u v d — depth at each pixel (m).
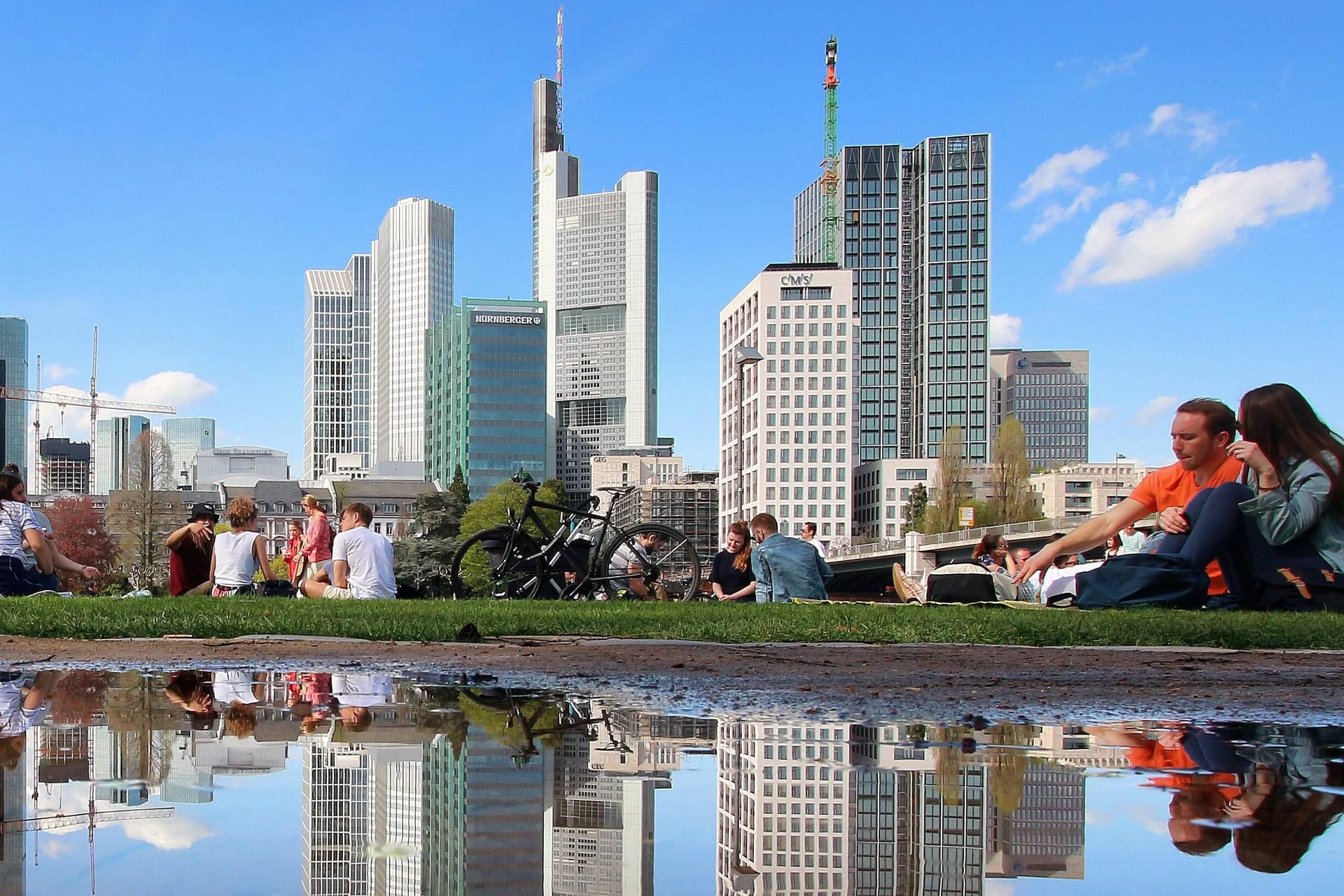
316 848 2.36
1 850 2.31
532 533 14.91
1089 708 5.09
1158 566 10.70
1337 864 2.25
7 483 12.65
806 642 8.30
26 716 4.48
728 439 185.12
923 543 92.19
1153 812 2.80
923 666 6.84
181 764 3.39
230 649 7.69
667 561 15.00
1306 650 8.00
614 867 2.29
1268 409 10.38
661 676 6.27
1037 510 109.44
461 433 189.12
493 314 186.25
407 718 4.50
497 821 2.71
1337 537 10.19
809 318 171.62
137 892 1.99
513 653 7.48
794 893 2.08
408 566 79.38
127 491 98.00
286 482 173.00
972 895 2.07
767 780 3.27
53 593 12.33
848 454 170.62
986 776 3.36
